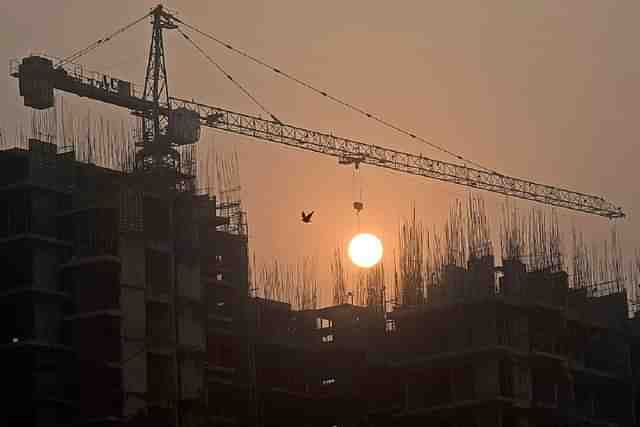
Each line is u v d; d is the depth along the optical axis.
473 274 175.88
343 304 185.00
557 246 183.62
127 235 159.25
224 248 178.25
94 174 163.00
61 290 159.50
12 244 159.12
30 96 187.00
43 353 156.00
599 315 186.88
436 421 173.25
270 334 177.50
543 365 175.62
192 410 158.62
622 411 184.88
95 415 153.75
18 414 154.62
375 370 178.50
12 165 162.88
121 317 156.50
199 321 164.00
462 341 174.12
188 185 170.00
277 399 175.88
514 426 173.38
